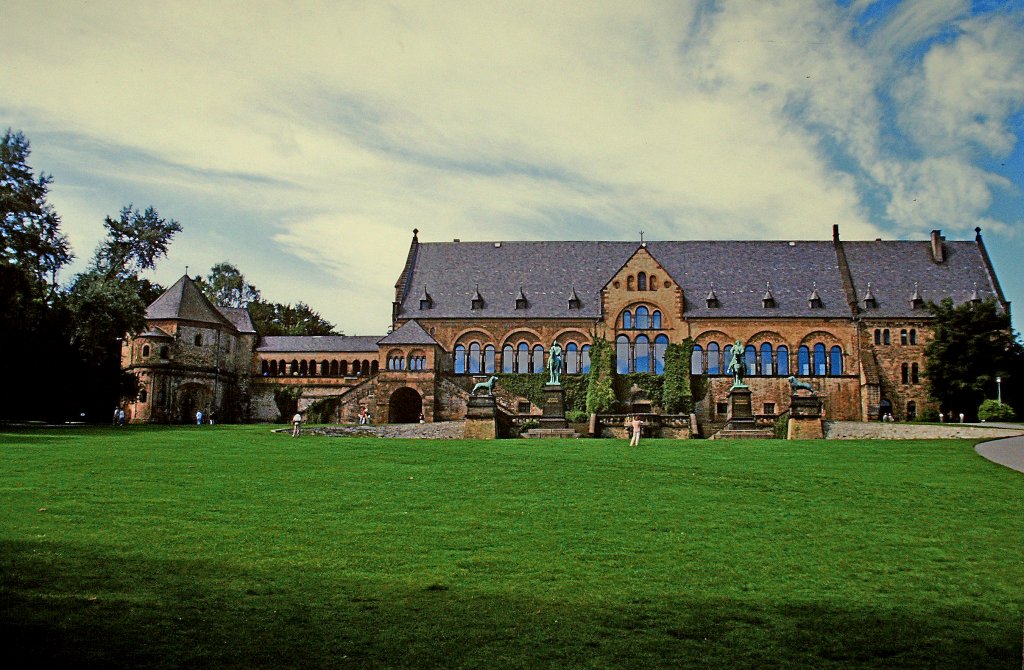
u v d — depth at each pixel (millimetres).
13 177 67125
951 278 91688
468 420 56281
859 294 90750
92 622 14492
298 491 26875
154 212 108438
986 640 14875
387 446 42281
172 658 13117
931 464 35281
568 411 85062
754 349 88812
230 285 144250
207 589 16484
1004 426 62656
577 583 17531
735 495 27359
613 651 13984
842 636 14930
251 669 12828
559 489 28188
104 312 76375
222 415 92625
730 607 16328
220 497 25484
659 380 87812
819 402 59219
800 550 20516
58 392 74875
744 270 93625
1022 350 82750
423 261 97188
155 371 87375
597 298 92188
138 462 32875
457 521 22875
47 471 29969
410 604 15984
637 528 22453
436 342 86000
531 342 90500
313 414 85250
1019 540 21750
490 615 15516
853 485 29453
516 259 96875
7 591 15922
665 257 95625
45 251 67500
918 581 18219
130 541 19781
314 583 17078
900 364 87875
